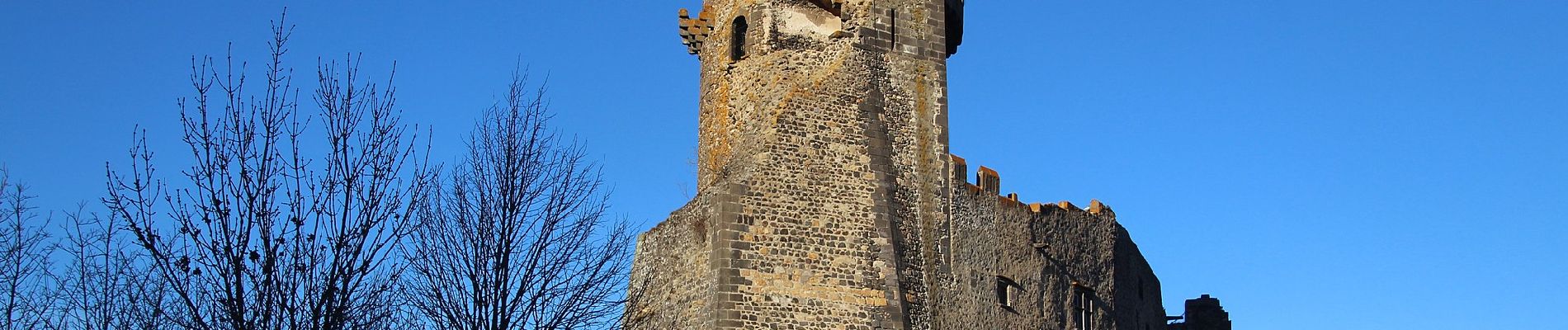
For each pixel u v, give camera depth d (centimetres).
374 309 2806
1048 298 4800
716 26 4678
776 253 4206
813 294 4188
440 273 3066
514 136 3222
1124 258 5347
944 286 4388
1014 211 4747
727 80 4544
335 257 2611
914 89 4544
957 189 4531
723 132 4491
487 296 3064
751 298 4141
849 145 4381
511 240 3130
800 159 4325
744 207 4234
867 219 4316
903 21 4600
